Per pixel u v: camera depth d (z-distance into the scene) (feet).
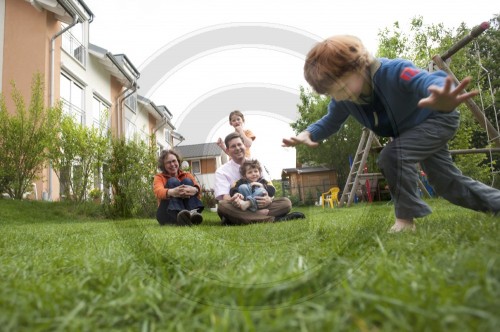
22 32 29.07
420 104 4.51
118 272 3.99
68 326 2.52
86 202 22.29
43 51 28.84
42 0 28.32
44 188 27.91
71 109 28.76
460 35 48.06
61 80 29.89
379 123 6.44
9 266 4.66
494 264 2.96
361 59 5.56
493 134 11.87
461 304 2.35
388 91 6.11
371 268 3.43
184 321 2.58
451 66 31.40
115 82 22.21
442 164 7.48
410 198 6.67
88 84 27.35
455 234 5.02
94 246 6.83
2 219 18.51
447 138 6.90
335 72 5.44
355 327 2.21
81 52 28.84
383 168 6.84
